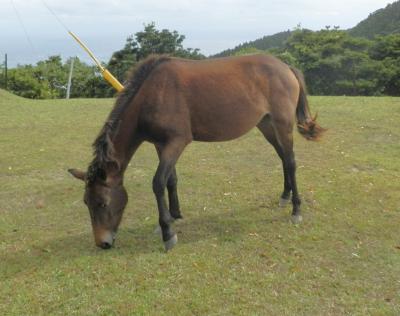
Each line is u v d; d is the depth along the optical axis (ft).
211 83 15.20
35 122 34.35
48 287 12.79
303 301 12.08
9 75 73.31
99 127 32.65
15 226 17.02
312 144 27.58
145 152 26.61
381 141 28.09
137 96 14.58
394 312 11.61
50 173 23.12
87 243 15.60
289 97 16.60
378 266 13.97
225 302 12.03
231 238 15.71
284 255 14.56
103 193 14.03
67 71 78.95
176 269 13.69
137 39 67.56
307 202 18.85
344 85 73.20
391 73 70.44
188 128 15.03
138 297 12.25
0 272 13.74
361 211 17.98
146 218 17.66
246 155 25.71
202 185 20.94
